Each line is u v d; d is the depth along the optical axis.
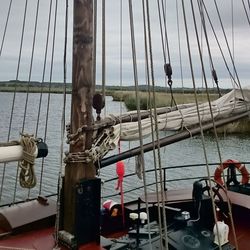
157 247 4.49
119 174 5.60
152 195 6.11
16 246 4.00
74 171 3.78
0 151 3.55
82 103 3.79
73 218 3.76
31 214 4.47
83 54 3.75
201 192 5.16
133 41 3.22
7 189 16.91
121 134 4.36
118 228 6.18
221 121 5.93
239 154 25.89
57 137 25.52
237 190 7.42
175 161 24.62
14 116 36.09
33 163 3.72
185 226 4.91
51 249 3.90
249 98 6.80
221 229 4.66
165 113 5.32
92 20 3.78
